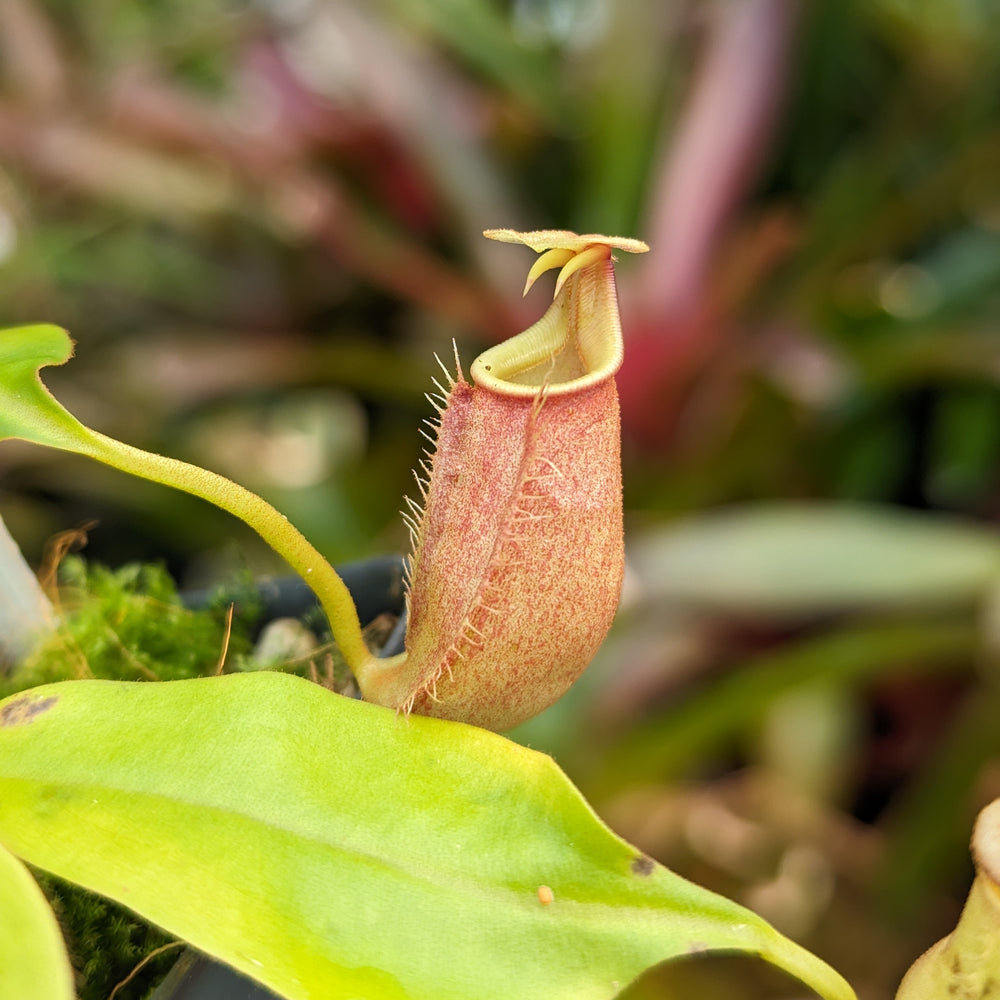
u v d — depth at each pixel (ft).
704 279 2.05
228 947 0.78
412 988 0.78
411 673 0.87
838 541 1.65
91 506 2.55
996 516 2.31
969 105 2.43
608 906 0.80
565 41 2.78
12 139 2.28
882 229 2.15
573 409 0.85
